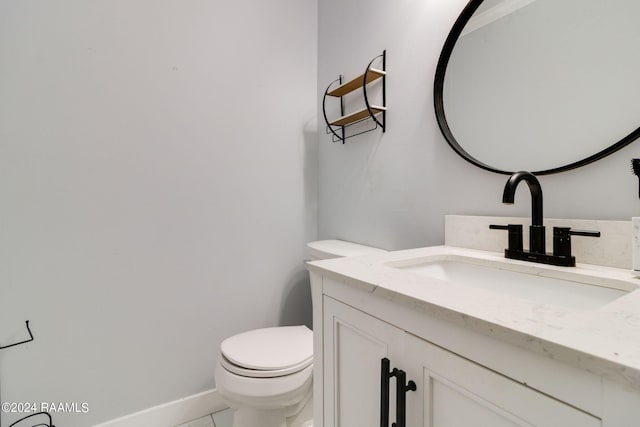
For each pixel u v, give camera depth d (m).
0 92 1.08
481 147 0.96
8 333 1.09
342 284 0.68
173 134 1.38
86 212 1.21
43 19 1.14
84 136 1.21
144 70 1.32
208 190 1.46
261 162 1.61
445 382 0.46
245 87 1.56
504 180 0.91
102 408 1.24
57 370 1.16
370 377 0.61
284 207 1.68
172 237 1.38
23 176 1.11
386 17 1.31
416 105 1.18
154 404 1.34
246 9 1.56
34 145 1.13
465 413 0.44
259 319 1.60
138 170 1.31
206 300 1.46
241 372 1.01
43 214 1.14
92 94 1.22
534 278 0.72
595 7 0.73
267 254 1.63
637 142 0.67
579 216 0.76
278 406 1.04
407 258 0.83
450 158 1.06
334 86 1.65
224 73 1.50
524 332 0.36
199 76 1.44
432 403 0.49
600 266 0.70
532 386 0.37
